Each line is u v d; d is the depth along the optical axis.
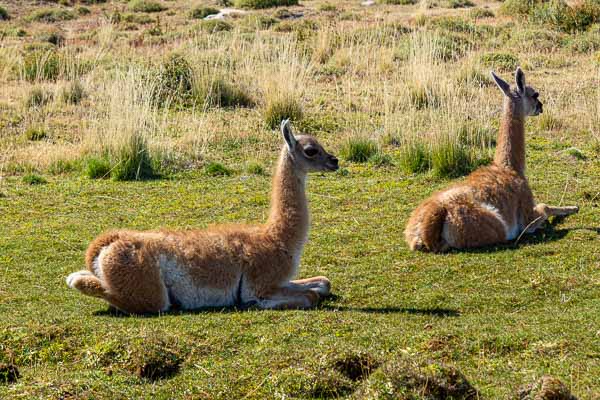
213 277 11.94
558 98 25.78
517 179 15.52
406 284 13.12
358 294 12.72
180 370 9.94
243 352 10.27
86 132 23.22
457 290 12.80
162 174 21.11
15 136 24.42
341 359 9.40
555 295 12.42
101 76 31.14
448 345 10.21
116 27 47.81
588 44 33.81
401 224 16.56
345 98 27.83
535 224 15.62
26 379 9.70
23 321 11.31
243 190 19.58
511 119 15.66
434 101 25.33
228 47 34.47
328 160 12.30
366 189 19.36
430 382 8.65
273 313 11.59
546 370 9.41
